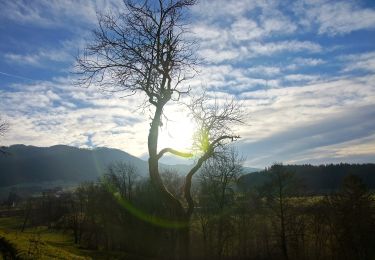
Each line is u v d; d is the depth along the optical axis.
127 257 54.59
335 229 62.78
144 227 64.69
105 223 74.06
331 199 61.72
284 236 58.56
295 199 59.97
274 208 58.97
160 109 14.05
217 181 49.88
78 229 93.00
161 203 61.06
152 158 14.24
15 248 23.95
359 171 114.38
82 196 86.25
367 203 59.75
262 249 68.31
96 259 46.16
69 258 23.17
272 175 58.78
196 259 60.66
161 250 62.09
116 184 70.62
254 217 64.19
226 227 59.16
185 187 15.80
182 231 14.77
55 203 126.75
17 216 151.12
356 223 59.12
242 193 60.44
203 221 59.12
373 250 59.12
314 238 70.00
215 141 15.68
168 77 13.96
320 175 113.94
